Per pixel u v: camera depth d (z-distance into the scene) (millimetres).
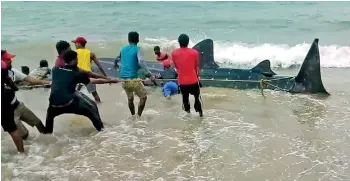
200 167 5586
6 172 5438
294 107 8062
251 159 5805
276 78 9328
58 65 6703
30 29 19375
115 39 16875
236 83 9461
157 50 10172
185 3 26141
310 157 5836
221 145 6301
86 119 7539
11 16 23031
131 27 19703
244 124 7184
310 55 8828
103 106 8297
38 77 9406
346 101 8398
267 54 13039
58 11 24578
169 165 5652
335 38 15477
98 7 25719
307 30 17281
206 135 6695
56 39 16891
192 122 7309
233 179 5238
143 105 7473
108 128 7055
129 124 7242
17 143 5945
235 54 13258
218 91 9266
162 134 6762
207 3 25797
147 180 5227
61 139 6559
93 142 6449
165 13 23188
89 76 6648
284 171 5430
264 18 20422
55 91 6402
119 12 23953
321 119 7383
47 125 6641
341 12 21250
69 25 20438
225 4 25281
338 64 11984
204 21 20453
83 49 7852
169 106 8250
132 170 5516
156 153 6043
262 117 7531
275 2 25156
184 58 7105
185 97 7441
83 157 5926
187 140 6504
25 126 7152
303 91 8984
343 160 5719
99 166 5645
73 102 6469
